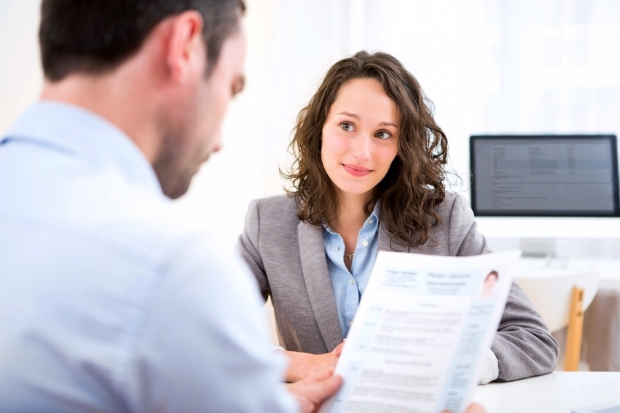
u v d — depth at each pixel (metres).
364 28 3.34
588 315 2.61
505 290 0.83
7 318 0.49
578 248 3.10
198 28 0.58
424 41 3.31
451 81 3.31
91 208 0.53
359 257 1.43
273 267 1.45
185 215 0.57
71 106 0.57
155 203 0.56
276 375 0.54
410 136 1.38
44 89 0.59
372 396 0.85
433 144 1.47
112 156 0.56
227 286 0.52
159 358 0.49
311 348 1.41
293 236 1.47
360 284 1.42
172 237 0.52
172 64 0.56
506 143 2.88
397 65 1.41
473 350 0.83
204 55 0.59
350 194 1.43
